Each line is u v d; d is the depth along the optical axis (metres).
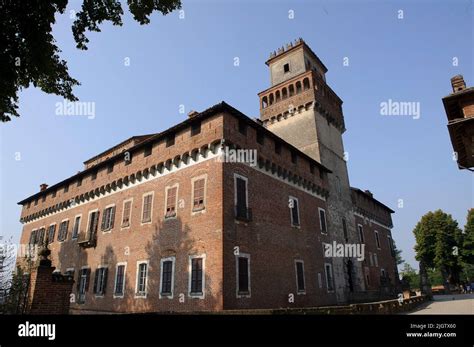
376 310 19.61
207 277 18.05
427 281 37.38
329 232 30.95
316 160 32.97
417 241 63.06
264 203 22.62
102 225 27.78
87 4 10.88
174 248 20.69
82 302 26.39
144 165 25.25
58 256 31.53
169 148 23.58
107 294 24.47
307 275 25.19
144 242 23.06
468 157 14.66
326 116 37.19
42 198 37.97
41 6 9.93
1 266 15.37
